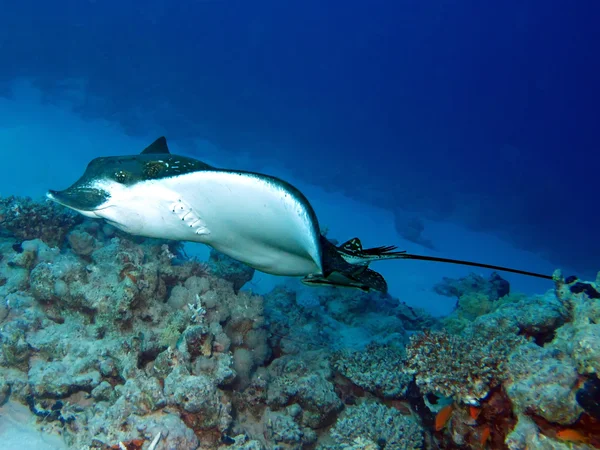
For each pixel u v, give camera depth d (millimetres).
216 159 30219
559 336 4047
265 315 6172
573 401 2990
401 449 4109
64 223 6508
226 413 3766
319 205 27047
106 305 4430
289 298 7625
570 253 29297
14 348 4230
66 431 3783
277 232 2666
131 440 3287
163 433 3279
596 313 3787
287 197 2404
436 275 17922
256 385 4660
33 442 3646
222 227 2879
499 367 3678
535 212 31719
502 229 31453
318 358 5785
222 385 4211
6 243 6227
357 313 8938
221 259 6453
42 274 4652
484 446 3676
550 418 3059
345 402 5238
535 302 5145
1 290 5078
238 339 4961
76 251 6066
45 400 3982
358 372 5297
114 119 27406
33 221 6156
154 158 3158
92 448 3367
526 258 27797
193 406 3479
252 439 4219
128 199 2967
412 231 24875
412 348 4293
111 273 4832
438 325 9906
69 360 4188
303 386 4816
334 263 2656
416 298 14445
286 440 4340
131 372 3938
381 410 4539
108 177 2963
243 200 2631
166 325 4535
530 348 3611
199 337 3980
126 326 4492
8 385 4086
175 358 3859
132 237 6566
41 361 4324
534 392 3166
